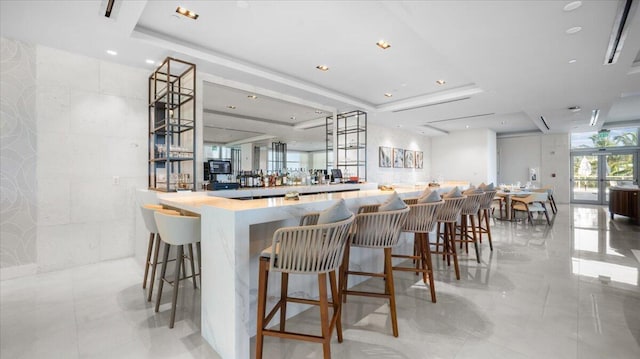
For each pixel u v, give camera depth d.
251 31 3.43
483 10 2.65
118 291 3.01
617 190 7.19
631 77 4.46
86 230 3.91
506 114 7.92
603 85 4.86
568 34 3.09
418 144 11.48
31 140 3.54
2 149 3.37
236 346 1.81
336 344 2.06
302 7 2.94
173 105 4.21
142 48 3.59
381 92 6.00
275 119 6.87
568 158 11.01
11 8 2.75
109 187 4.07
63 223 3.75
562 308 2.58
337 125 7.07
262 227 2.35
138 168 4.30
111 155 4.08
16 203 3.45
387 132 9.75
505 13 2.70
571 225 6.66
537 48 3.43
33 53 3.53
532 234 5.73
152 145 4.37
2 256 3.36
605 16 2.73
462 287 3.07
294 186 4.85
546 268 3.68
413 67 4.59
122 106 4.16
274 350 2.01
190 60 3.91
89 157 3.92
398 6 2.59
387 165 9.66
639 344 2.03
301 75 4.93
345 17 3.12
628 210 6.77
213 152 6.01
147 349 2.02
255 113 6.34
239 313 1.82
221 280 1.94
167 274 3.41
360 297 2.84
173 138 4.58
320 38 3.60
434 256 4.27
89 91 3.91
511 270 3.61
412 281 3.27
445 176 11.88
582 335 2.15
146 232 3.61
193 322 2.39
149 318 2.45
